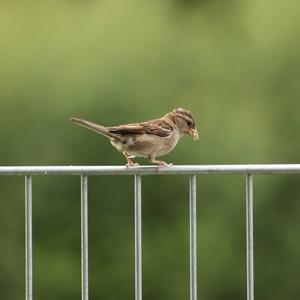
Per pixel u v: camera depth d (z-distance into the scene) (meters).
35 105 19.48
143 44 20.02
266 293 19.08
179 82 20.00
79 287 18.66
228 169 5.44
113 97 19.30
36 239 18.59
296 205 19.20
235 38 20.94
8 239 19.39
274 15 20.94
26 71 19.75
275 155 19.77
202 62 20.28
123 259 18.67
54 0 20.80
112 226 18.77
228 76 20.44
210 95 20.14
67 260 18.62
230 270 18.80
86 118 19.17
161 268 19.05
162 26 20.39
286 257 19.17
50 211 18.61
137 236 5.40
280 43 20.66
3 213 19.44
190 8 21.25
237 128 19.53
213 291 18.83
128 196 18.80
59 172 5.34
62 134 19.25
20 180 19.47
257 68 20.58
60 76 19.58
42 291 18.61
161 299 19.00
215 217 18.94
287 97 20.34
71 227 18.62
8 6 20.84
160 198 19.19
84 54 19.81
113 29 20.09
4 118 19.50
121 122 19.23
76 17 20.55
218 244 18.83
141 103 19.41
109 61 19.66
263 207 19.19
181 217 19.17
